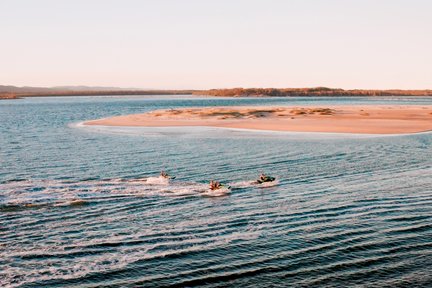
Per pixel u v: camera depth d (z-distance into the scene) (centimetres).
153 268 2406
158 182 4406
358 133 8431
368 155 5928
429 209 3322
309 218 3175
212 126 9950
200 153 6241
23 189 4144
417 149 6419
